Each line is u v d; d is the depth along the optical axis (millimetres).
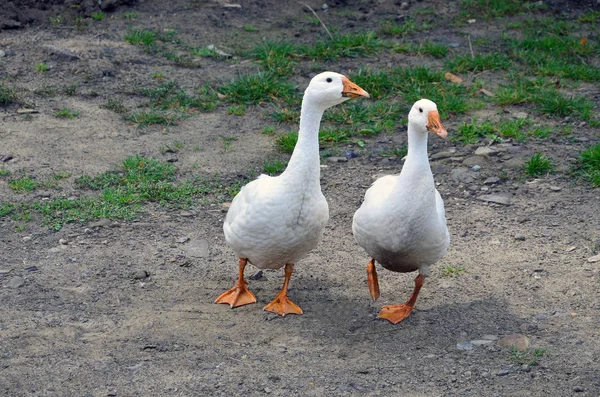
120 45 8844
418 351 6004
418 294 6289
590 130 7805
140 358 5934
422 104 5945
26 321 6117
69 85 8203
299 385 5812
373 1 10539
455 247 6707
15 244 6625
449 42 9359
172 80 8336
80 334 6055
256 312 6223
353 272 6527
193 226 6840
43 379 5824
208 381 5824
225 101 8141
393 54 8992
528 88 8266
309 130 6023
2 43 8680
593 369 5887
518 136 7691
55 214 6859
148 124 7816
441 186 7258
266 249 6086
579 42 9164
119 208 6934
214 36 9320
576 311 6227
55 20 9398
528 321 6172
